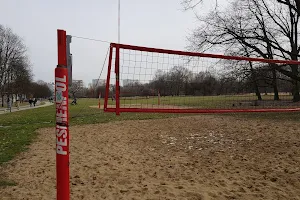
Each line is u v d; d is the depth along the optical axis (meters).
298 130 8.42
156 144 7.48
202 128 10.11
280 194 3.63
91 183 4.26
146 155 6.19
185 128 10.30
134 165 5.32
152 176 4.59
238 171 4.75
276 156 5.62
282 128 8.97
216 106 10.84
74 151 6.67
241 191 3.78
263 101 13.94
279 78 15.27
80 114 18.23
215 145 7.07
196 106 9.88
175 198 3.55
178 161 5.60
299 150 5.96
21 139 8.31
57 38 2.35
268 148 6.36
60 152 2.32
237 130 9.16
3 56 48.66
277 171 4.64
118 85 4.19
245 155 5.86
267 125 9.84
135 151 6.62
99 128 10.94
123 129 10.52
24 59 55.28
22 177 4.55
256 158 5.56
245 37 15.66
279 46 16.00
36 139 8.45
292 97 16.66
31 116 18.08
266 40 15.79
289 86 16.59
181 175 4.61
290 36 18.16
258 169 4.81
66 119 2.34
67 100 2.36
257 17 16.69
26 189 3.98
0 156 6.04
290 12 17.91
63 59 2.34
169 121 12.94
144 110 4.59
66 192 2.34
